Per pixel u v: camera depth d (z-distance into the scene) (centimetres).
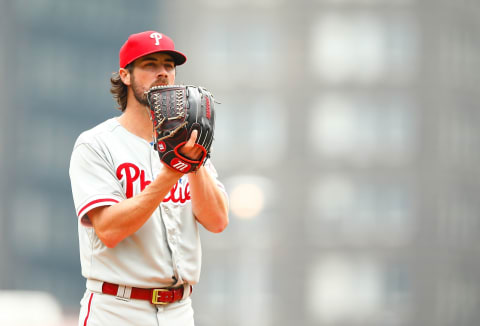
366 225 17312
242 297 16825
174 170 1219
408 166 17388
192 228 1337
